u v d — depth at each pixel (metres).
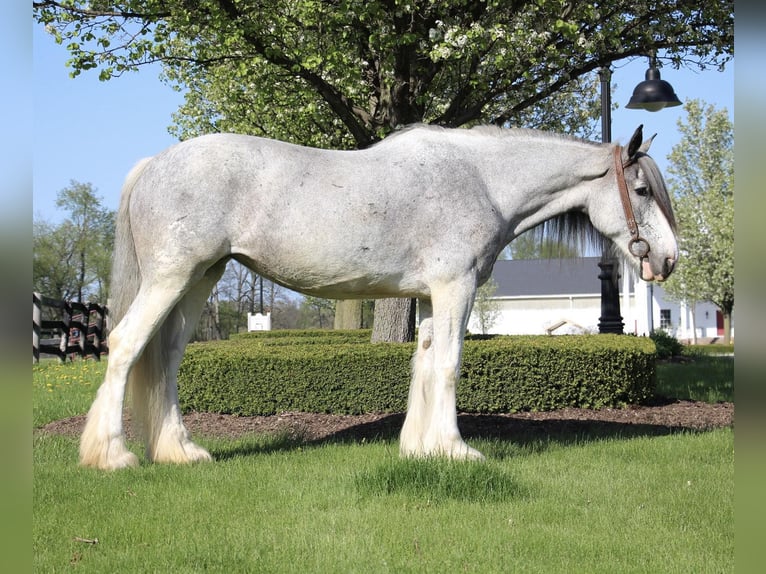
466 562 3.46
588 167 5.71
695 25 9.37
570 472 5.16
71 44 8.52
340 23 8.38
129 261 5.36
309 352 8.16
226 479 4.82
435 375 5.32
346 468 5.05
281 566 3.38
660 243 5.64
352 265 5.20
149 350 5.32
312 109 9.18
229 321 44.12
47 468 5.18
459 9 8.44
